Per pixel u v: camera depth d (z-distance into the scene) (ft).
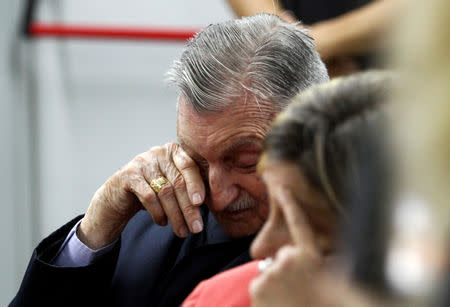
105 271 8.68
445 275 3.21
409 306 3.24
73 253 8.71
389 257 3.36
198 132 7.57
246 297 6.13
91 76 15.88
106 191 8.56
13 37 15.66
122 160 16.01
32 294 8.43
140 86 15.94
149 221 9.23
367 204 3.56
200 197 7.88
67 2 15.72
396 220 3.33
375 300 3.41
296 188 4.71
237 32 7.55
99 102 15.93
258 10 11.95
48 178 16.05
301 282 4.53
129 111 15.97
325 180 4.58
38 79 15.83
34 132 15.94
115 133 15.98
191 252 8.45
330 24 11.80
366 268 3.46
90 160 16.03
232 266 8.13
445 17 2.96
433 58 2.99
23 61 15.75
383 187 3.47
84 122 15.97
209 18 16.01
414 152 3.04
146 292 8.69
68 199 16.08
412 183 3.11
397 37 3.14
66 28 15.46
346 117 4.61
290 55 7.52
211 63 7.42
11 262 15.96
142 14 15.85
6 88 15.64
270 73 7.41
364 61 11.69
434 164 2.99
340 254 3.96
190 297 6.44
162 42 15.87
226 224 7.98
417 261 3.24
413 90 3.06
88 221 8.67
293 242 5.00
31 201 16.03
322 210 4.66
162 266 8.76
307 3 12.13
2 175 15.78
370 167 3.73
